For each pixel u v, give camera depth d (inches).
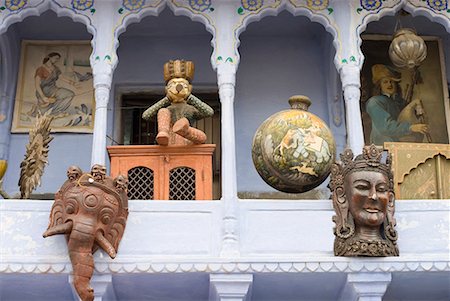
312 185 371.9
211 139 458.9
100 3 398.0
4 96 454.9
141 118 463.8
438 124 455.8
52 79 463.8
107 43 389.7
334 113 457.4
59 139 453.7
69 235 335.9
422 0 402.3
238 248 345.4
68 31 466.0
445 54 467.8
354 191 345.4
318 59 470.6
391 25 464.1
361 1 400.2
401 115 456.4
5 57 456.8
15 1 398.9
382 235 345.1
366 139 450.9
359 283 340.5
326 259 340.8
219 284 338.6
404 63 403.9
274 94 463.8
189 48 471.5
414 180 387.2
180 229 349.7
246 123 457.7
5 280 346.6
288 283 352.5
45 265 336.8
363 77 462.9
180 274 341.7
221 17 393.4
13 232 346.0
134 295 361.4
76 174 343.0
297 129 368.5
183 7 395.5
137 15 397.4
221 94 377.4
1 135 449.1
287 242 349.4
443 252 349.4
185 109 389.1
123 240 346.6
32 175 381.1
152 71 466.6
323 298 365.7
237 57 386.3
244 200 355.9
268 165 367.6
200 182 370.3
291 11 399.2
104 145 369.4
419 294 368.2
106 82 381.4
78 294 330.0
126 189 348.2
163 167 372.8
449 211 356.2
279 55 471.2
